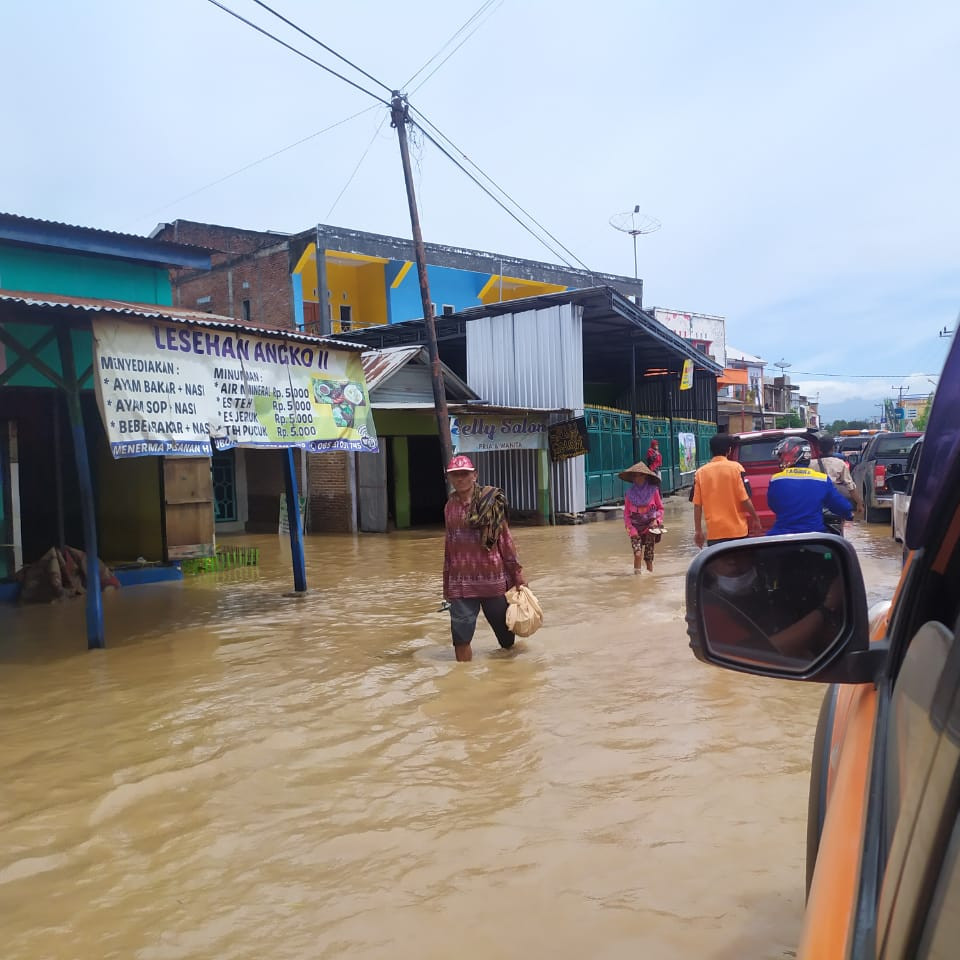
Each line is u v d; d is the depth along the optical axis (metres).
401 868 3.57
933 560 1.33
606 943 2.98
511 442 19.48
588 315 21.55
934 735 0.99
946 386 1.24
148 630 8.79
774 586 1.71
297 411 9.31
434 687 6.20
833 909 1.20
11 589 10.80
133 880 3.54
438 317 21.69
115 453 7.49
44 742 5.32
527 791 4.31
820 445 9.82
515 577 7.09
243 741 5.21
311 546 16.75
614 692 5.94
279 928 3.16
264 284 27.42
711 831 3.80
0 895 3.45
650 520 11.39
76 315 7.52
